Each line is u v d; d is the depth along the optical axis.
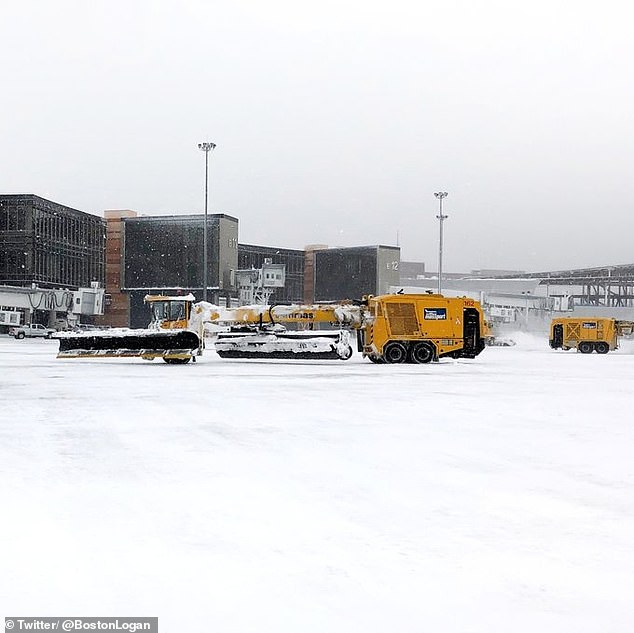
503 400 16.62
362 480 7.96
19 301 80.06
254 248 111.50
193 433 11.22
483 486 7.71
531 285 134.75
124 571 4.97
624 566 5.14
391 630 4.03
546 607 4.38
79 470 8.40
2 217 84.44
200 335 34.09
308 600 4.46
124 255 97.81
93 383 20.66
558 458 9.34
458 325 35.06
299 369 28.36
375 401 16.16
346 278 111.12
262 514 6.51
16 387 19.22
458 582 4.79
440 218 80.88
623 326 58.03
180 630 4.02
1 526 6.08
